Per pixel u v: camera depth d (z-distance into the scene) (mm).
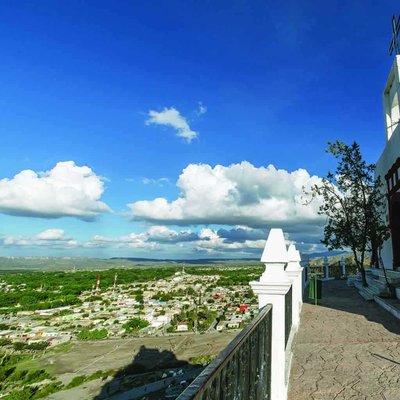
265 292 3775
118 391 31641
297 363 5703
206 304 80500
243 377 2184
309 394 4461
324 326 8492
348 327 8305
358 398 4285
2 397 32719
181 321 64188
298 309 9008
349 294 14977
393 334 7410
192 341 48906
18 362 45156
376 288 13258
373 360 5723
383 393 4398
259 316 2861
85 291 125000
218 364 1579
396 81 14523
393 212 15203
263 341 3109
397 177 13992
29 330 66250
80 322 72750
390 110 16703
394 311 9492
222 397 1664
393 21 14836
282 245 3830
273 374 3654
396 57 14383
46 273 190500
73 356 46625
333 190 16328
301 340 7180
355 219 15930
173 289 118250
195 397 1194
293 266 9195
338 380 4898
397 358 5770
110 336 57844
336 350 6379
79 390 33094
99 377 36469
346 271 25062
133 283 144875
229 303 80250
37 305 94250
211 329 56125
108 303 96812
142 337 55219
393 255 15117
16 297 103000
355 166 15898
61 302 97375
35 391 34125
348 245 16281
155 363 39344
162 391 29906
